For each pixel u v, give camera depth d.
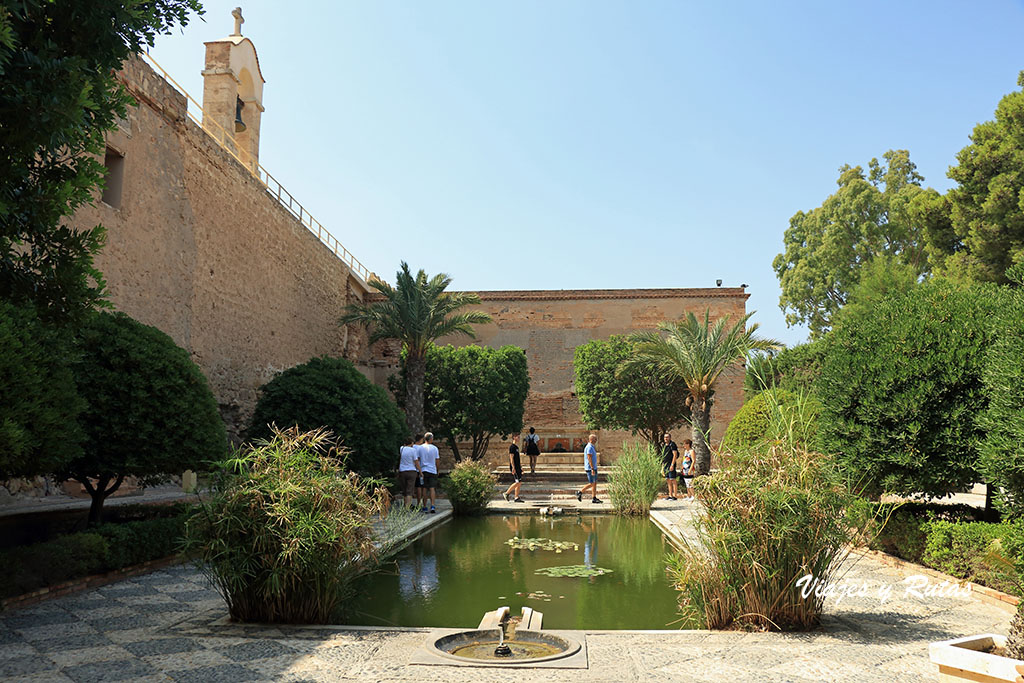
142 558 8.05
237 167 21.50
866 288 20.69
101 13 5.41
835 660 4.54
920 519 8.17
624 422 26.97
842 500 5.65
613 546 11.00
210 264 19.73
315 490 5.84
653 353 23.12
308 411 16.16
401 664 4.47
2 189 5.24
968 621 5.72
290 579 5.63
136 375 8.55
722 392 31.77
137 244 16.17
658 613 6.57
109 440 8.30
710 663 4.49
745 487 5.66
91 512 8.87
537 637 5.38
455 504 15.50
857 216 35.50
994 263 19.25
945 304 8.34
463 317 23.88
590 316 33.19
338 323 31.00
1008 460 5.80
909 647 4.87
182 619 5.84
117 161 15.66
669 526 12.07
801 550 5.48
